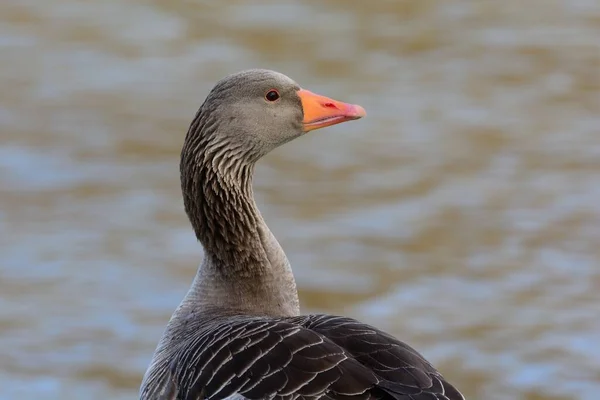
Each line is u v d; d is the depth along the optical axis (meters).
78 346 15.63
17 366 15.23
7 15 28.64
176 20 28.23
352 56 25.95
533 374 14.70
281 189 20.28
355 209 19.45
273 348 8.22
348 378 7.91
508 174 20.75
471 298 16.61
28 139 22.05
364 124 22.95
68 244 18.30
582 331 15.66
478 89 24.45
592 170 20.80
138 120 22.92
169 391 8.73
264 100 9.98
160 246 18.28
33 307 16.58
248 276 9.79
